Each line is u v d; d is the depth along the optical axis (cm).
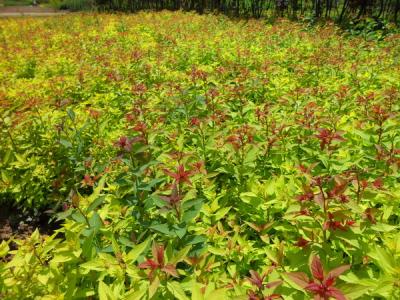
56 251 252
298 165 323
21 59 1009
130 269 231
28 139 527
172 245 265
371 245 233
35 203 495
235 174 357
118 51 993
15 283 247
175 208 248
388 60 762
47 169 481
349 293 180
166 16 1991
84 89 698
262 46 1018
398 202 278
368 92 527
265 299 203
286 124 427
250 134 372
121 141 286
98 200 255
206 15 2047
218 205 320
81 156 460
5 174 478
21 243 270
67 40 1280
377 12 1755
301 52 912
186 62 888
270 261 268
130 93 625
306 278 186
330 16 1852
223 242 286
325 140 330
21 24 2027
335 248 243
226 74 695
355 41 966
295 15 1822
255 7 2217
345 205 228
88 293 238
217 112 471
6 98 648
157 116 513
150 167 362
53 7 3966
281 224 290
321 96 573
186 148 424
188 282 234
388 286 182
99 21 1988
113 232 288
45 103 598
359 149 372
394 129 383
